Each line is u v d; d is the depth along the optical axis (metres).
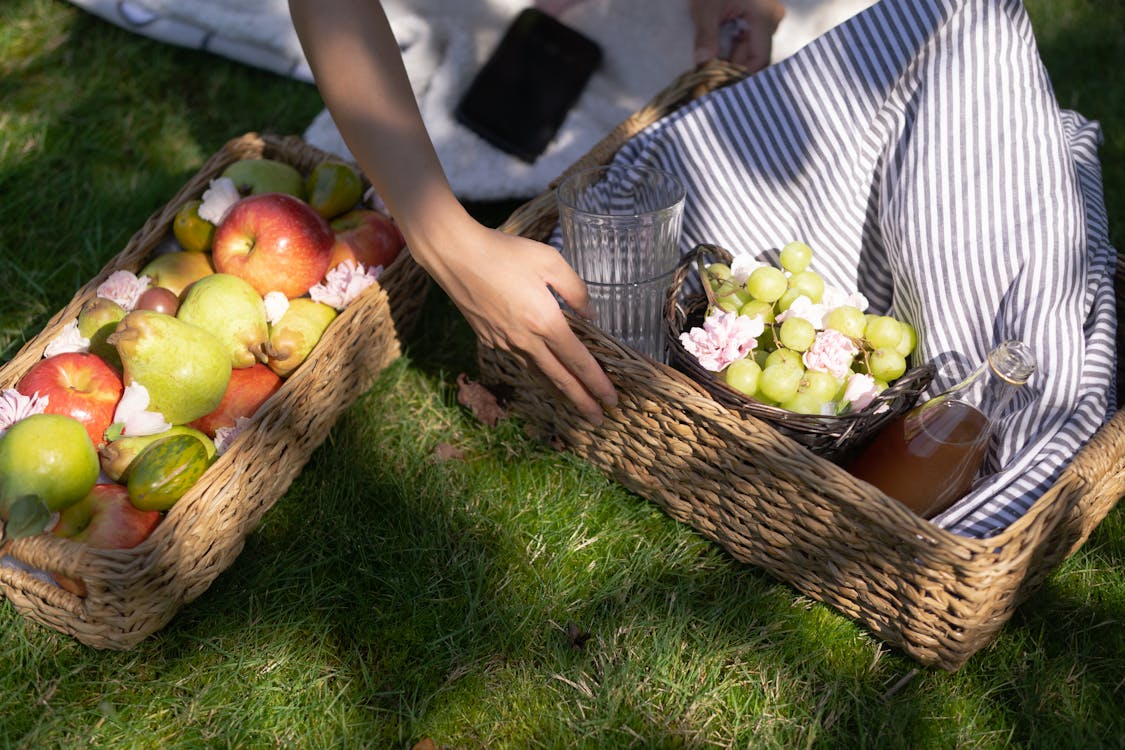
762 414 1.36
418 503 1.62
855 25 1.61
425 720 1.37
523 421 1.74
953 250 1.50
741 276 1.55
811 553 1.41
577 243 1.53
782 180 1.71
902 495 1.38
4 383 1.46
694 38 2.18
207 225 1.70
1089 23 2.66
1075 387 1.41
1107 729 1.36
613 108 2.24
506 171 2.17
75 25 2.54
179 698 1.38
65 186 2.16
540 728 1.37
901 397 1.41
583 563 1.56
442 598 1.51
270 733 1.35
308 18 1.35
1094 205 1.66
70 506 1.34
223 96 2.41
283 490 1.55
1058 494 1.27
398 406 1.78
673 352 1.46
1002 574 1.23
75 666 1.40
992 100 1.51
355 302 1.61
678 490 1.54
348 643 1.46
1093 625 1.47
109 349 1.51
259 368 1.58
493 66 2.22
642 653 1.44
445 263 1.39
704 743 1.36
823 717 1.38
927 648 1.37
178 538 1.31
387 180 1.36
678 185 1.55
